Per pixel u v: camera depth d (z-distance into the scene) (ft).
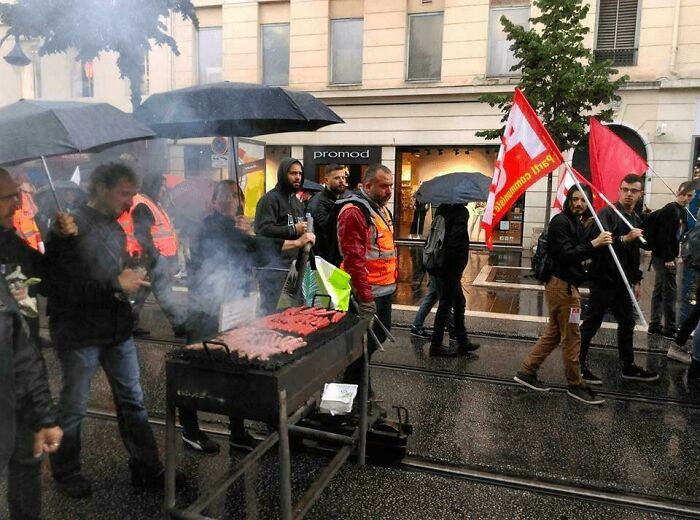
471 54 50.19
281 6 54.49
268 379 7.00
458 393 14.47
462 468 10.57
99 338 8.82
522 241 51.47
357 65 54.13
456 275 17.04
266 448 9.43
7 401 6.20
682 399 14.25
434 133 52.24
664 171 46.85
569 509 9.31
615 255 13.89
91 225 8.68
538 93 33.01
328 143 55.21
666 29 45.60
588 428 12.44
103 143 7.97
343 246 11.24
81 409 9.07
